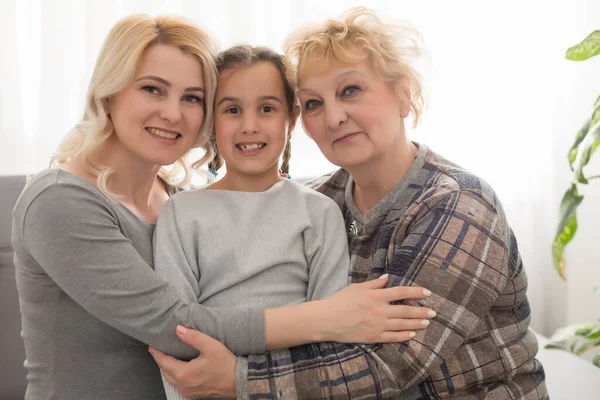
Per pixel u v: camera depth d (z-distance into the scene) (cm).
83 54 214
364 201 132
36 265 116
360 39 116
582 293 239
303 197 131
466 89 235
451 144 238
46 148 212
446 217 111
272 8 221
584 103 237
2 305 167
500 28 234
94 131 120
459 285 108
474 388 117
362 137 118
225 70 127
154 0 215
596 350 231
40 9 210
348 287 112
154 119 121
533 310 244
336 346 108
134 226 122
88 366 118
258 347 108
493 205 116
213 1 219
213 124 131
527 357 122
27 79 215
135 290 108
